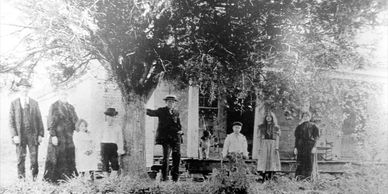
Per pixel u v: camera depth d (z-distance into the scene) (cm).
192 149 1159
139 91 953
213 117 1234
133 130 948
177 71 881
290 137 1252
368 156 1132
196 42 805
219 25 800
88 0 756
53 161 939
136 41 852
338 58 856
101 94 1045
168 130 1016
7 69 906
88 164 1005
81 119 987
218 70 841
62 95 966
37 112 959
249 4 790
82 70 1005
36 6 725
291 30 830
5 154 1027
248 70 841
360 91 1189
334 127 1209
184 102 1160
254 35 821
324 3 789
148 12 827
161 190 893
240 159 925
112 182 888
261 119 1149
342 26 799
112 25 809
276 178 1060
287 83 884
